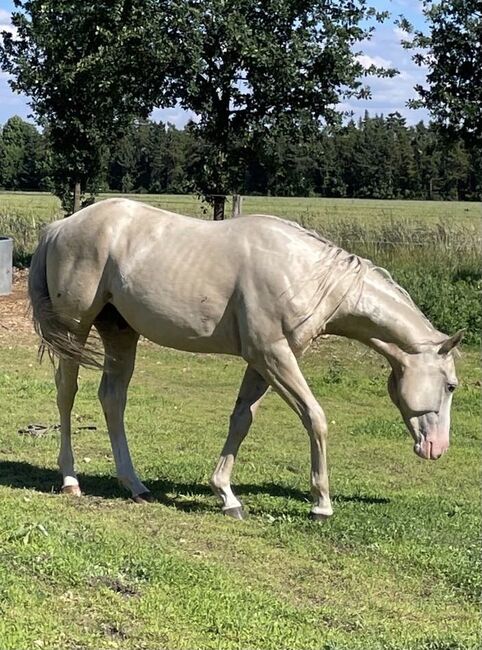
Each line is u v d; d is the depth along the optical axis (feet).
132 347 21.44
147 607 13.73
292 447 27.22
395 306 19.66
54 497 20.07
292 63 56.03
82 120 69.05
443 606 15.03
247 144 59.82
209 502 20.72
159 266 19.60
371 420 31.24
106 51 56.03
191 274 19.42
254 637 13.00
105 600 13.84
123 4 55.36
